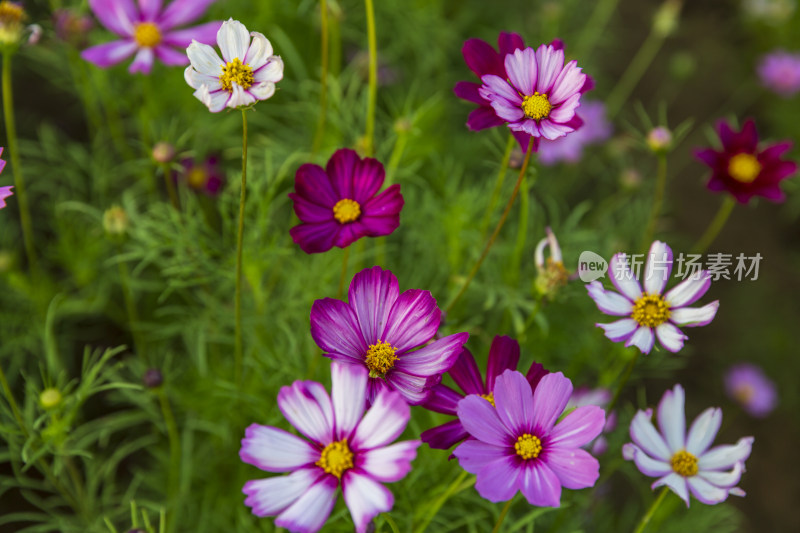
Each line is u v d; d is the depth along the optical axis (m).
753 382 1.36
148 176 1.08
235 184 0.93
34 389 0.82
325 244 0.75
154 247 0.91
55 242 1.19
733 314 1.51
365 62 1.13
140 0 0.93
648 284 0.75
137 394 0.98
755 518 1.29
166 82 1.17
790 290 1.55
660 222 1.51
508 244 1.02
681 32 1.89
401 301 0.70
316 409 0.67
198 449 1.00
